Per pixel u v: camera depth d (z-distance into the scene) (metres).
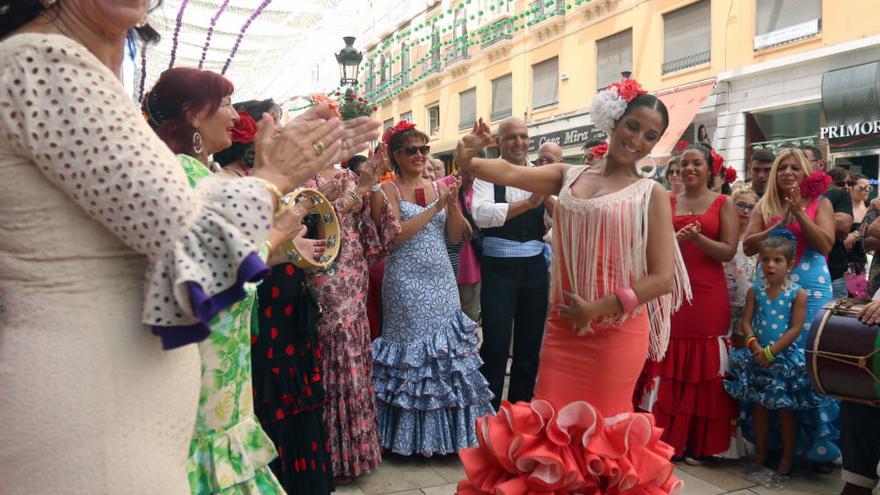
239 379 1.84
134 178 1.04
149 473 1.14
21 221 1.09
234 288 1.09
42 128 1.02
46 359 1.08
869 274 4.14
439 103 19.47
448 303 3.62
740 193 4.45
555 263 2.39
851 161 10.00
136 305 1.14
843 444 2.96
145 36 1.61
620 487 2.14
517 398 3.99
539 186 2.49
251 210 1.16
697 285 3.50
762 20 10.95
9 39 1.06
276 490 1.91
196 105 1.86
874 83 9.34
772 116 11.18
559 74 15.14
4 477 1.08
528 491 2.16
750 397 3.38
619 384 2.25
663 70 12.64
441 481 3.29
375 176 3.01
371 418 3.29
